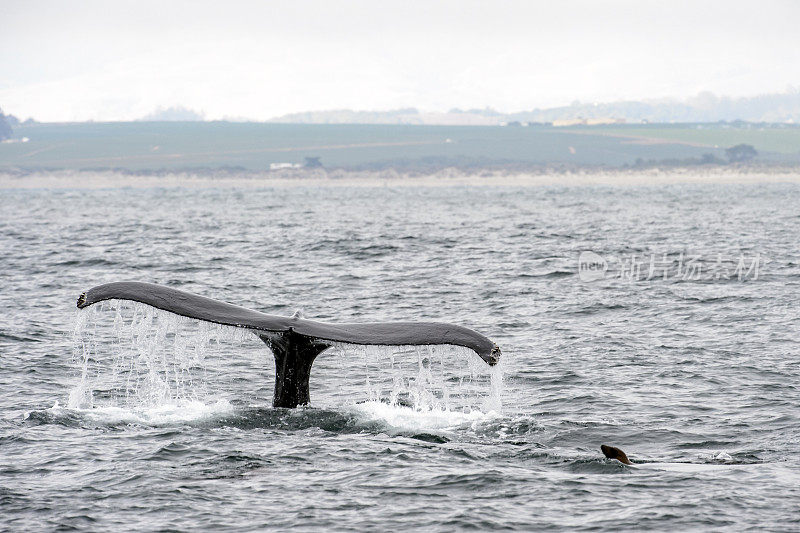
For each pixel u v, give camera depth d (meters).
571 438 48.44
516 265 141.12
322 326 43.59
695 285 115.62
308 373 49.34
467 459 43.06
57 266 142.12
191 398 57.62
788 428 50.72
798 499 37.53
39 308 95.12
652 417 53.12
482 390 59.59
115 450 43.91
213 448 44.09
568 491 38.84
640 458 44.38
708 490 38.69
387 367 64.88
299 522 35.62
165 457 42.88
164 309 42.66
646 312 93.75
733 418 52.97
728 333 81.44
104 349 72.81
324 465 41.94
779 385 61.16
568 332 82.94
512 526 35.28
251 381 62.22
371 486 39.38
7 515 36.25
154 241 194.38
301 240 192.75
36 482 39.78
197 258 155.12
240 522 35.69
